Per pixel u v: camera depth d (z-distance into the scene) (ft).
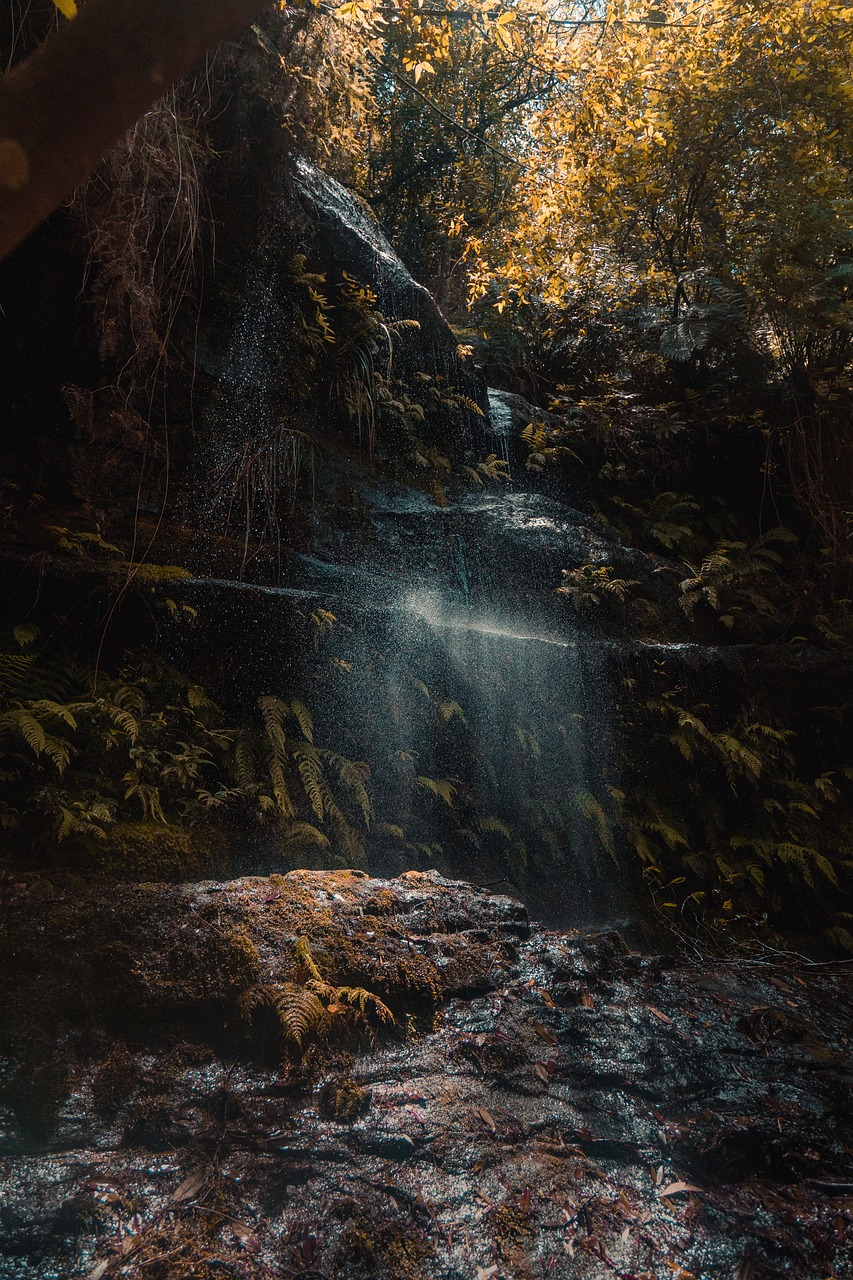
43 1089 6.79
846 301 26.66
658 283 29.78
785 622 24.85
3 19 14.75
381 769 15.26
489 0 22.26
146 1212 5.99
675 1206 6.80
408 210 38.34
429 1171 6.76
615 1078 8.43
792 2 24.79
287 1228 6.05
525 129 38.27
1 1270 5.34
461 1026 8.87
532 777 16.97
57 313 16.28
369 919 9.87
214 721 13.80
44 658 12.76
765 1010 10.59
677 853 18.04
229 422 19.31
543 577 22.48
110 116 3.15
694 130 26.40
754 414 28.12
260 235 20.48
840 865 19.36
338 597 15.72
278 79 19.84
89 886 10.23
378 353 23.61
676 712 19.31
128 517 16.88
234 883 9.98
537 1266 6.00
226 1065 7.63
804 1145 7.88
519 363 31.30
